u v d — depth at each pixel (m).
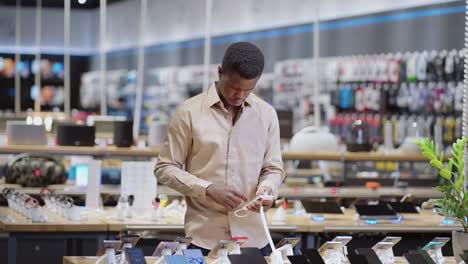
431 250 4.27
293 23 13.62
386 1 12.12
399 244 6.64
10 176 7.48
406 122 11.14
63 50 16.28
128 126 7.98
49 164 7.52
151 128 8.16
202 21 14.97
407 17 11.78
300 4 13.50
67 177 8.40
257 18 14.28
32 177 7.43
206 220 4.56
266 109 4.66
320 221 6.46
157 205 6.45
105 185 7.64
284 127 8.94
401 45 11.88
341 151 8.60
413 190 8.17
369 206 6.61
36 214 6.13
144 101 15.99
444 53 10.91
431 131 10.78
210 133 4.55
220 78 4.46
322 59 12.96
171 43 15.46
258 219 4.59
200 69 15.06
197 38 15.10
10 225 5.98
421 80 11.14
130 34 15.85
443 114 10.76
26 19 15.93
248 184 4.58
